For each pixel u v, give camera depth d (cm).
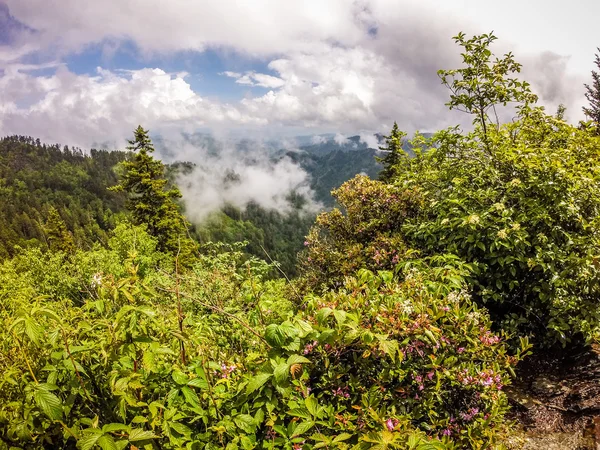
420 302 265
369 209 589
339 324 221
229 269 520
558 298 375
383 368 246
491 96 509
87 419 170
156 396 218
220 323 361
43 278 1128
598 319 359
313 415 196
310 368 243
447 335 263
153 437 170
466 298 316
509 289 409
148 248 1580
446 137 527
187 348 239
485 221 417
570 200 407
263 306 293
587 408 298
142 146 2456
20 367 209
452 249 425
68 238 3503
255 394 212
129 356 203
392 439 166
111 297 242
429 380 254
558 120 498
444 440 207
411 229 512
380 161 2000
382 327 245
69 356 184
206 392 210
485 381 251
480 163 516
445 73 533
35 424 186
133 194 2502
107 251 1271
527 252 415
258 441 206
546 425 299
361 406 234
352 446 183
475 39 504
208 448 190
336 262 522
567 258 372
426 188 562
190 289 448
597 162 462
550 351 390
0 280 909
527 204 415
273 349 218
